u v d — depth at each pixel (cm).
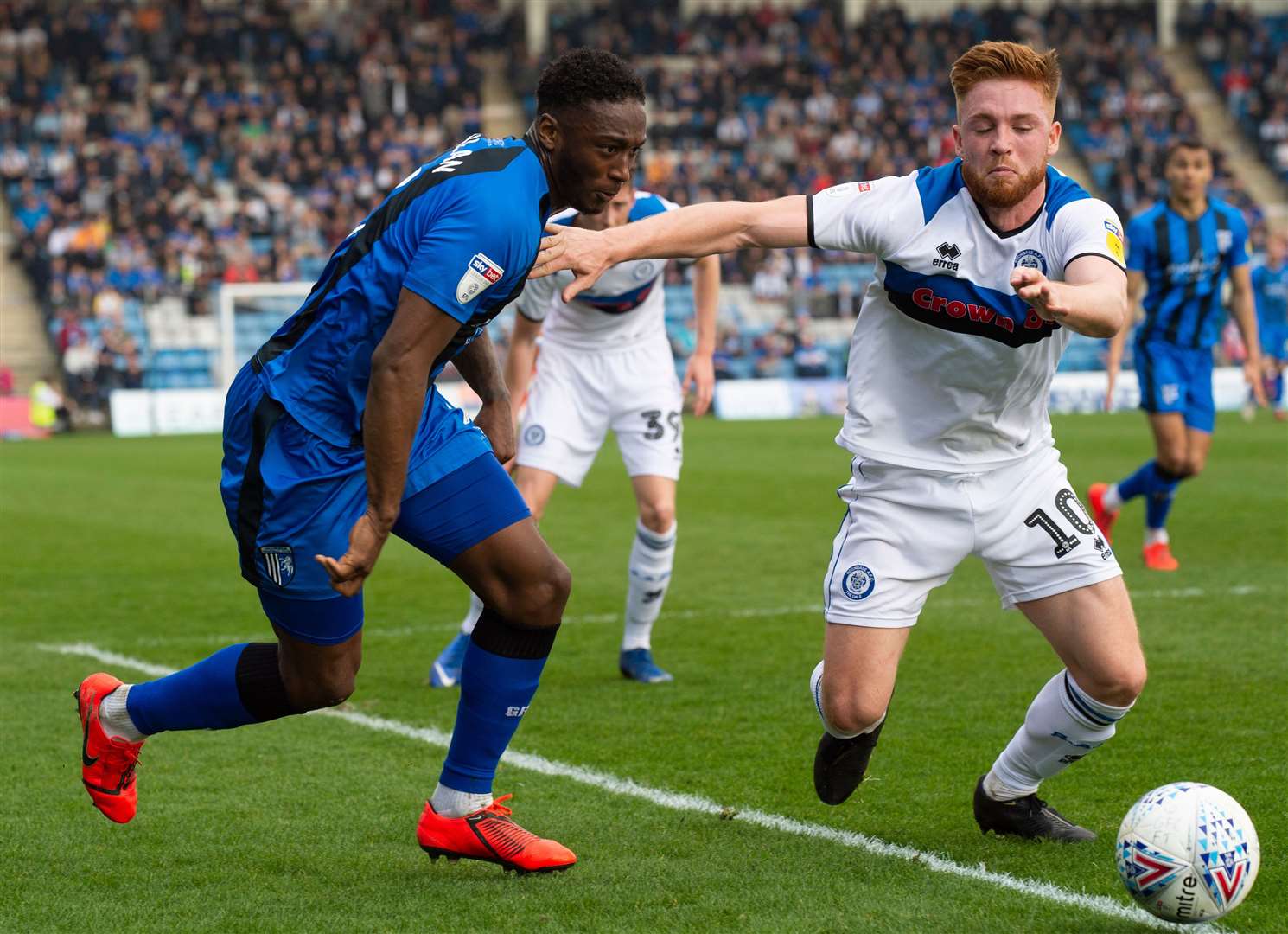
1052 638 976
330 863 977
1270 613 1909
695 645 1791
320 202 7750
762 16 9394
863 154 8538
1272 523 2864
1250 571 2281
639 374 1623
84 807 1114
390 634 1900
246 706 946
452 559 919
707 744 1306
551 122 853
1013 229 898
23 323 7038
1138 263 2259
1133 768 1193
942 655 1691
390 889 920
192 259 7112
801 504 3316
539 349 1684
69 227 7181
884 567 971
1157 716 1366
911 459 970
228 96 8288
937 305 919
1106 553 970
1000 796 1018
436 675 1582
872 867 956
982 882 923
